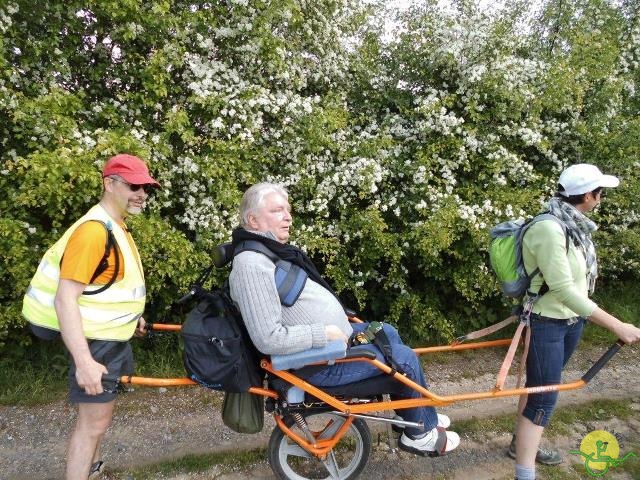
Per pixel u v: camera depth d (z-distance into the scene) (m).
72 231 2.12
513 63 4.45
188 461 2.88
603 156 4.86
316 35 4.28
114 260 2.12
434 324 4.46
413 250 4.35
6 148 3.46
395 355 2.38
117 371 2.21
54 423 3.25
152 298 3.87
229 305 2.20
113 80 3.86
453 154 4.37
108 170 2.18
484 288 4.37
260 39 3.71
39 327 2.16
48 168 2.99
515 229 2.58
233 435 3.17
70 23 3.47
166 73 3.60
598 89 5.01
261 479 2.76
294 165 4.12
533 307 2.46
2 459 2.90
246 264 2.08
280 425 2.39
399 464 2.89
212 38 3.93
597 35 5.08
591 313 2.24
